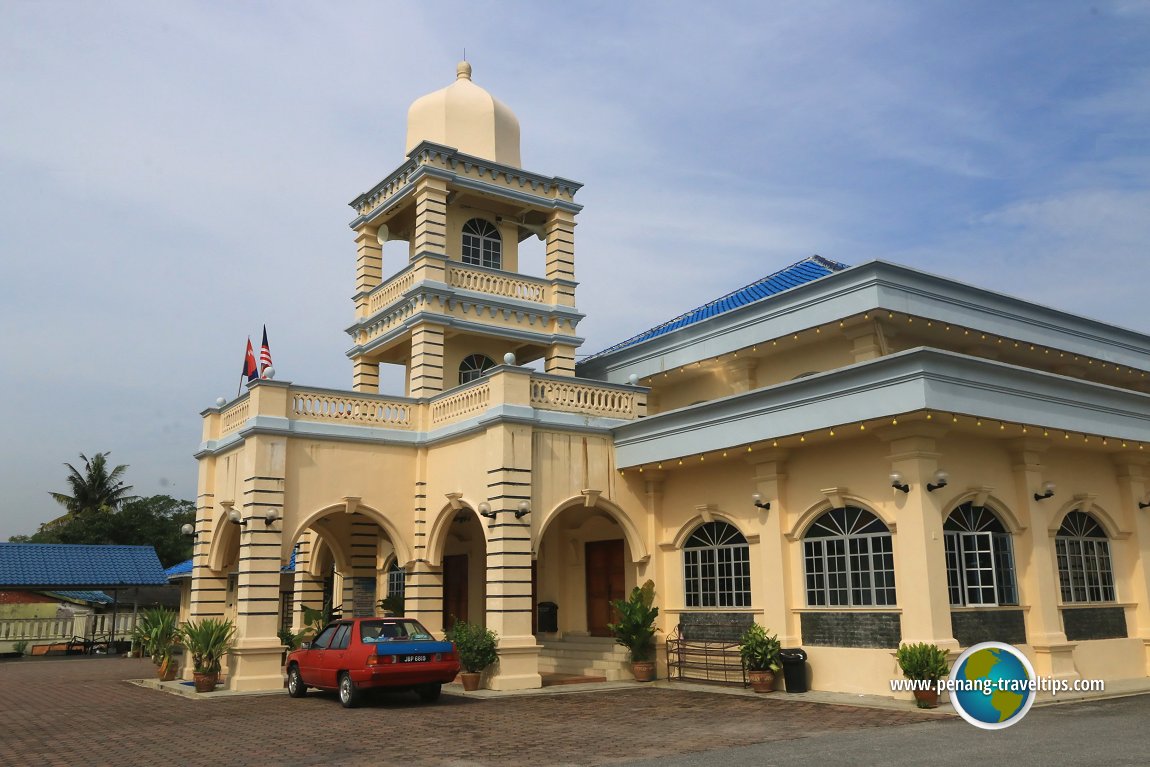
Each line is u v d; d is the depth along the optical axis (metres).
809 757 10.89
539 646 19.34
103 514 56.25
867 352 20.03
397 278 25.81
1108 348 23.33
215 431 23.58
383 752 11.95
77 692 20.53
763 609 19.11
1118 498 20.83
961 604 16.95
